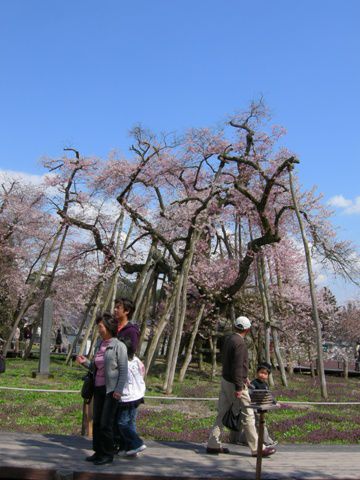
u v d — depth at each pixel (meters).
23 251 26.02
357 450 8.77
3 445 7.58
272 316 20.61
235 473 6.73
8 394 13.38
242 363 7.66
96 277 22.70
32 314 30.50
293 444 9.41
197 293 21.84
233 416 7.81
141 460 7.17
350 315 31.73
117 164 21.80
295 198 17.44
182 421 11.20
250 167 20.94
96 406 6.96
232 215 22.33
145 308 20.28
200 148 21.92
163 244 20.53
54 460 6.86
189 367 23.45
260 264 19.80
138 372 7.34
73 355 26.22
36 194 25.56
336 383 21.86
